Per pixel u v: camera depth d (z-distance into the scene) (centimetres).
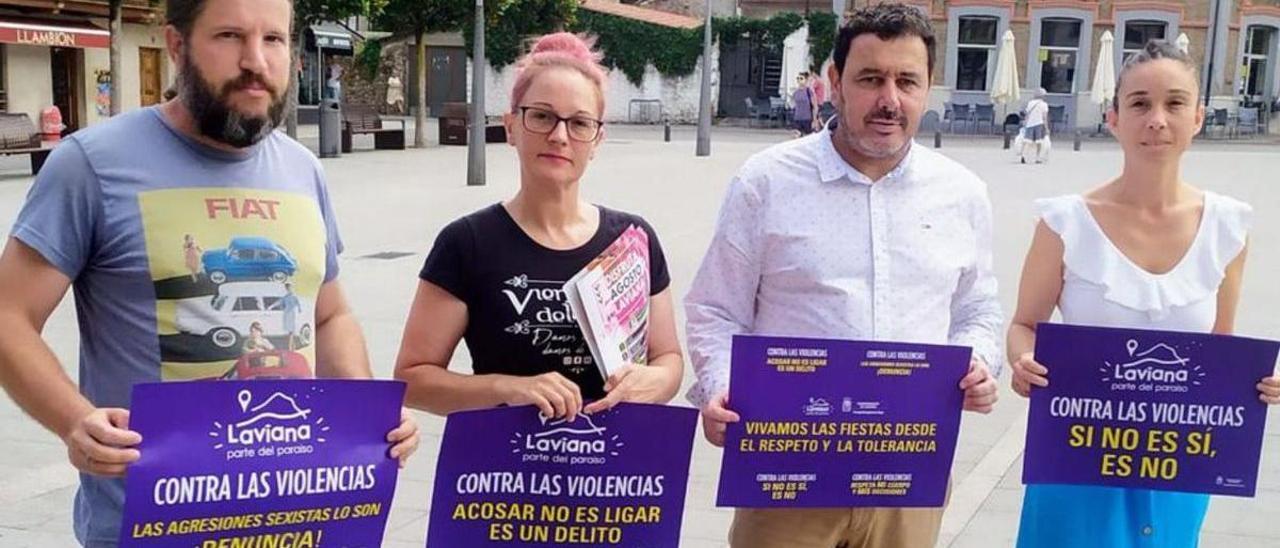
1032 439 335
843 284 316
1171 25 3809
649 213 1479
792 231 318
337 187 1745
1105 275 343
